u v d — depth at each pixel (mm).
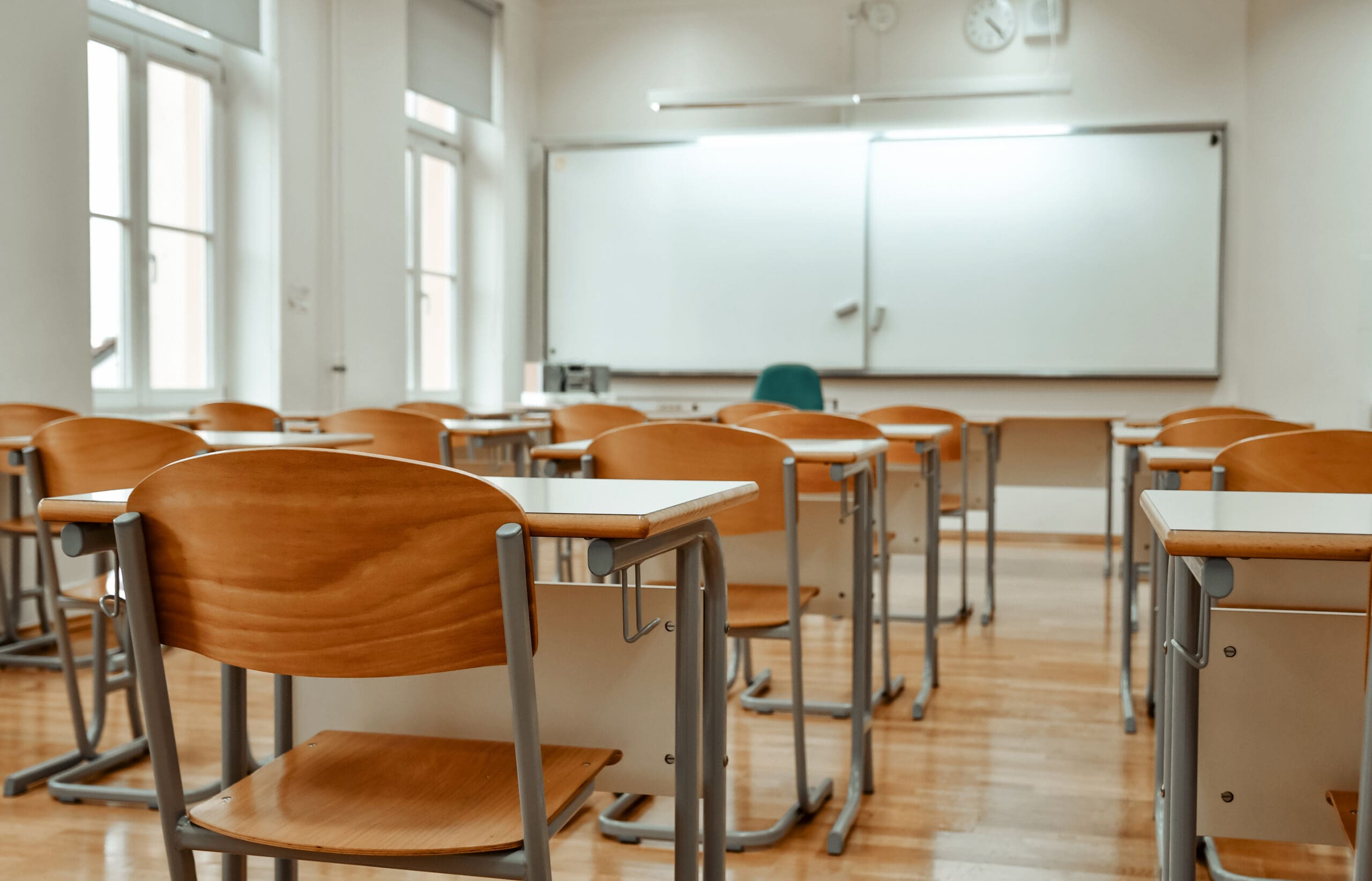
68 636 2418
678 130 7320
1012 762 2518
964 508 4031
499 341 7117
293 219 5242
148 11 4668
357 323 5691
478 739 1380
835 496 2375
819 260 7027
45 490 2191
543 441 4281
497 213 7098
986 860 1976
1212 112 6539
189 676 3219
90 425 2127
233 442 2514
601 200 7324
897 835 2090
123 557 992
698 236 7191
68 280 4016
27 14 3844
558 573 4191
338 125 5527
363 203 5719
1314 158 6227
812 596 2250
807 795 2174
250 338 5180
